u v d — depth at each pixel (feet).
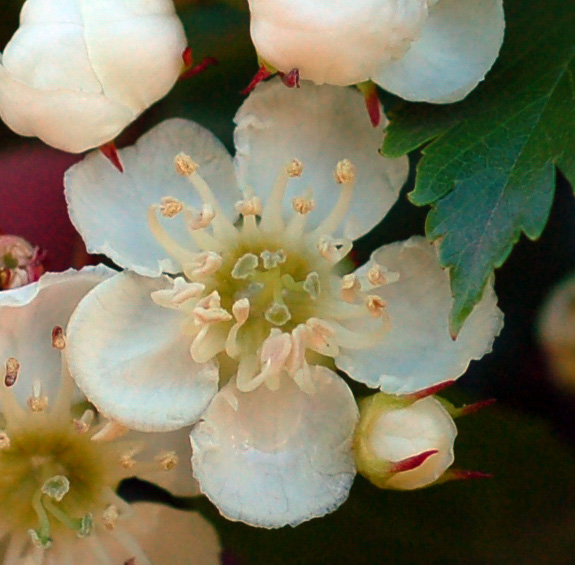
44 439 0.47
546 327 0.49
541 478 0.49
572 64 0.46
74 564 0.47
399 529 0.49
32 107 0.44
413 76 0.45
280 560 0.48
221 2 0.49
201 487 0.45
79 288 0.45
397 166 0.46
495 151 0.45
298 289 0.47
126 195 0.46
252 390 0.46
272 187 0.46
